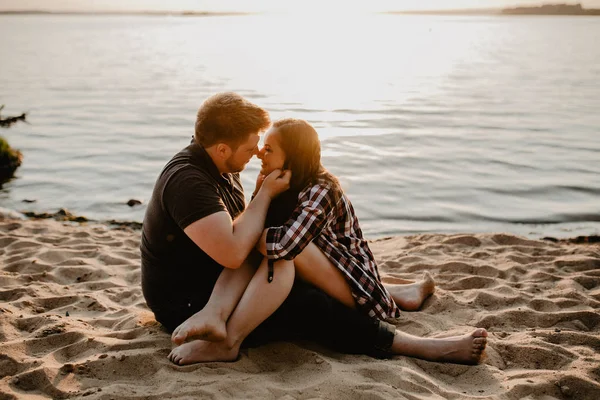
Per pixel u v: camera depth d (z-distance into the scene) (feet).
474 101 67.05
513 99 68.90
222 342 9.34
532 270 14.88
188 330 8.82
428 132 45.65
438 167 33.47
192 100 67.15
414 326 11.32
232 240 9.05
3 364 9.10
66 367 8.86
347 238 10.44
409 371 9.12
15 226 19.97
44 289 13.20
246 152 9.72
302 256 9.78
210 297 9.53
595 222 23.59
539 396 8.82
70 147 39.47
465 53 175.73
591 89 79.41
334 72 108.88
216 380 8.65
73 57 147.64
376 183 29.86
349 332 9.75
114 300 12.92
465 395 8.65
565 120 52.49
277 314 9.77
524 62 136.87
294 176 9.98
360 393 8.38
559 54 167.63
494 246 17.67
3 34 330.95
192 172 9.34
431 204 26.25
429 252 17.01
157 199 9.53
